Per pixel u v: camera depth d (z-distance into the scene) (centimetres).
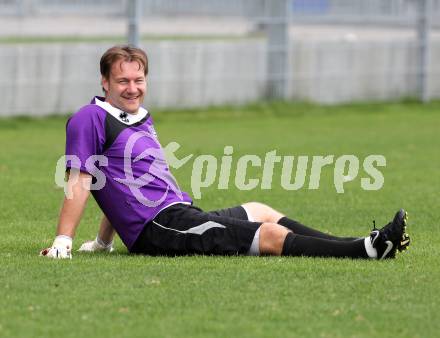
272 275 2248
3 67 6562
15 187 3938
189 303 2014
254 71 7431
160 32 7231
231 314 1941
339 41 7706
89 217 3300
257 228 2467
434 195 3812
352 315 1947
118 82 2556
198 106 7244
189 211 2509
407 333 1847
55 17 7200
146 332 1825
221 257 2448
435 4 8131
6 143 5588
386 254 2423
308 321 1906
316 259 2425
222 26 7462
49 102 6756
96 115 2536
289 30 7469
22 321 1889
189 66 7169
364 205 3584
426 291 2131
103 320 1897
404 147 5388
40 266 2331
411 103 7975
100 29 7250
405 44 7975
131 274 2253
